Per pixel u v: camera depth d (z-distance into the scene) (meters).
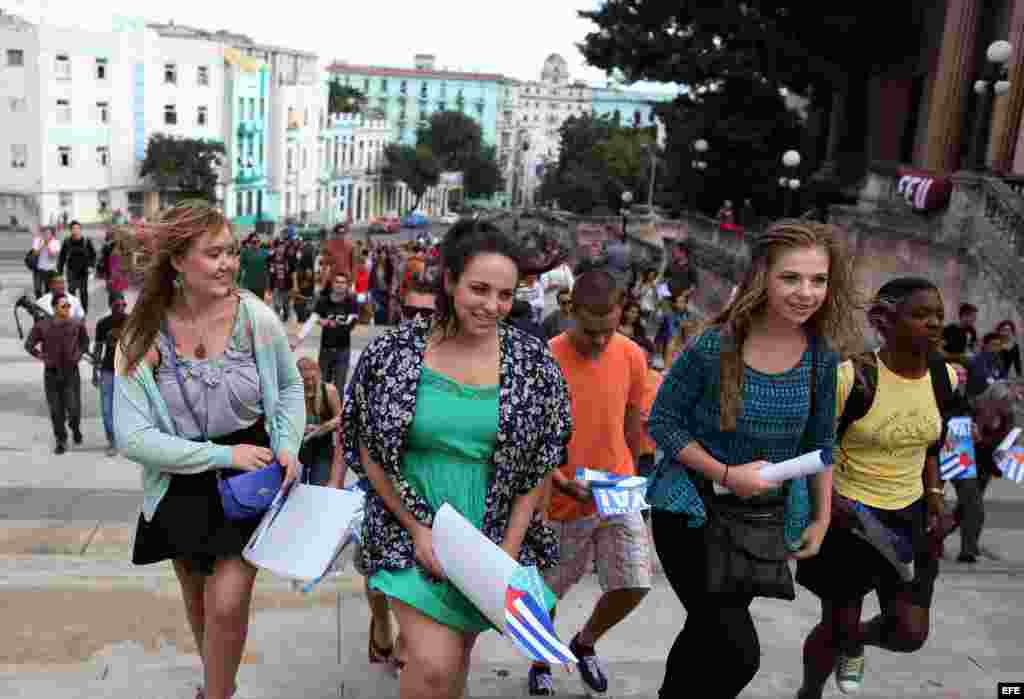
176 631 5.05
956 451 5.48
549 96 185.25
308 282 18.61
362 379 3.05
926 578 3.89
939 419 3.76
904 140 30.89
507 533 3.12
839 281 3.20
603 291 4.13
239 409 3.38
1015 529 8.90
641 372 4.44
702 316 28.67
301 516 3.38
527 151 172.12
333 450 5.98
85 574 5.98
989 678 4.54
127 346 3.26
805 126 38.94
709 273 31.25
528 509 3.16
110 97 67.25
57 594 5.48
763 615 5.56
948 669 4.64
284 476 3.38
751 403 3.24
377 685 4.21
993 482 10.82
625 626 5.32
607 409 4.31
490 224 2.98
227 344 3.35
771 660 4.81
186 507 3.31
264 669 4.32
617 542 4.27
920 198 18.36
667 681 3.45
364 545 3.13
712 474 3.26
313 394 5.91
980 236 16.44
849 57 31.05
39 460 9.91
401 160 111.88
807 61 30.20
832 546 3.83
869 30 30.28
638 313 9.19
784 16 30.89
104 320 10.38
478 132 122.88
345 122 102.44
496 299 2.86
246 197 82.75
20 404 12.54
